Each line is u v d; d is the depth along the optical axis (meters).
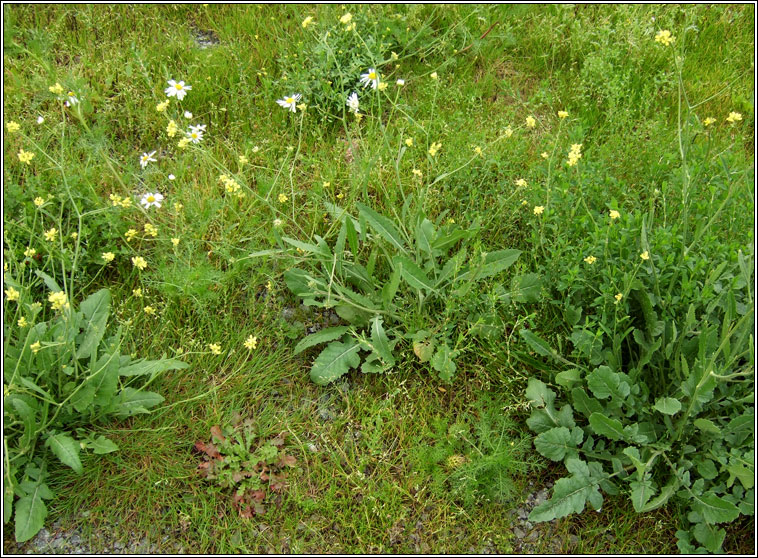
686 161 0.87
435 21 1.27
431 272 0.87
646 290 0.79
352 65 1.09
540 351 0.78
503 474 0.72
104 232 0.86
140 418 0.75
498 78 1.23
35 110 1.01
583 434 0.75
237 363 0.81
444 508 0.71
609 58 1.18
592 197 0.91
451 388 0.81
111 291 0.85
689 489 0.69
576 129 0.92
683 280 0.73
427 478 0.73
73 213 0.89
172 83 0.91
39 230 0.86
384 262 0.92
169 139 1.05
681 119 1.15
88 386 0.70
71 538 0.67
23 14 1.17
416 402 0.79
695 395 0.67
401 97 1.16
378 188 0.98
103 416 0.73
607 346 0.81
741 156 1.05
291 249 0.85
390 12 1.25
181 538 0.68
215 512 0.70
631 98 1.11
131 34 1.18
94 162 0.97
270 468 0.73
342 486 0.73
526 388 0.79
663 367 0.77
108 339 0.78
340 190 1.00
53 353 0.71
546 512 0.67
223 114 1.10
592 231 0.86
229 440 0.73
